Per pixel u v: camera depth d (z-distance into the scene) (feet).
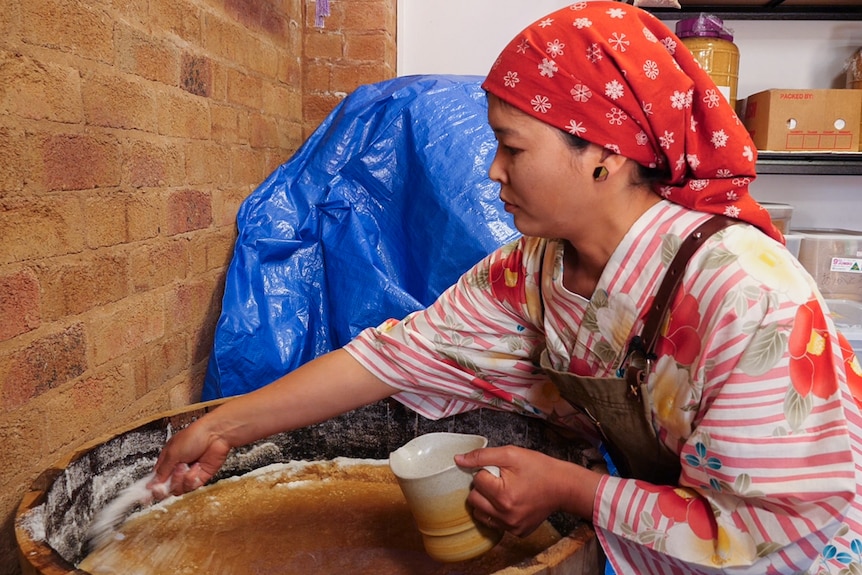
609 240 2.91
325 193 6.09
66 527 3.19
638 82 2.55
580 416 3.85
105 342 4.14
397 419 4.46
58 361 3.70
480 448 3.10
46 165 3.51
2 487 3.31
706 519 2.62
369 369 3.70
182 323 5.16
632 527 2.70
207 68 5.38
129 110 4.26
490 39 8.84
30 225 3.42
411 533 3.79
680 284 2.71
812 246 7.86
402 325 3.83
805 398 2.41
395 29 8.60
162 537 3.70
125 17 4.17
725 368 2.51
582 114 2.61
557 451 3.86
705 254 2.65
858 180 8.84
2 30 3.15
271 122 6.92
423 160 6.01
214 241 5.64
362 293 5.77
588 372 3.22
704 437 2.53
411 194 6.07
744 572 2.51
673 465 3.15
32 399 3.50
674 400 2.79
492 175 2.91
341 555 3.55
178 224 5.00
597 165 2.72
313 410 3.68
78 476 3.31
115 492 3.63
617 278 2.87
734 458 2.44
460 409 4.07
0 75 3.15
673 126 2.64
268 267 5.86
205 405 4.05
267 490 4.28
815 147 7.82
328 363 3.70
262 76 6.63
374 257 5.88
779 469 2.39
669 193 2.85
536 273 3.42
